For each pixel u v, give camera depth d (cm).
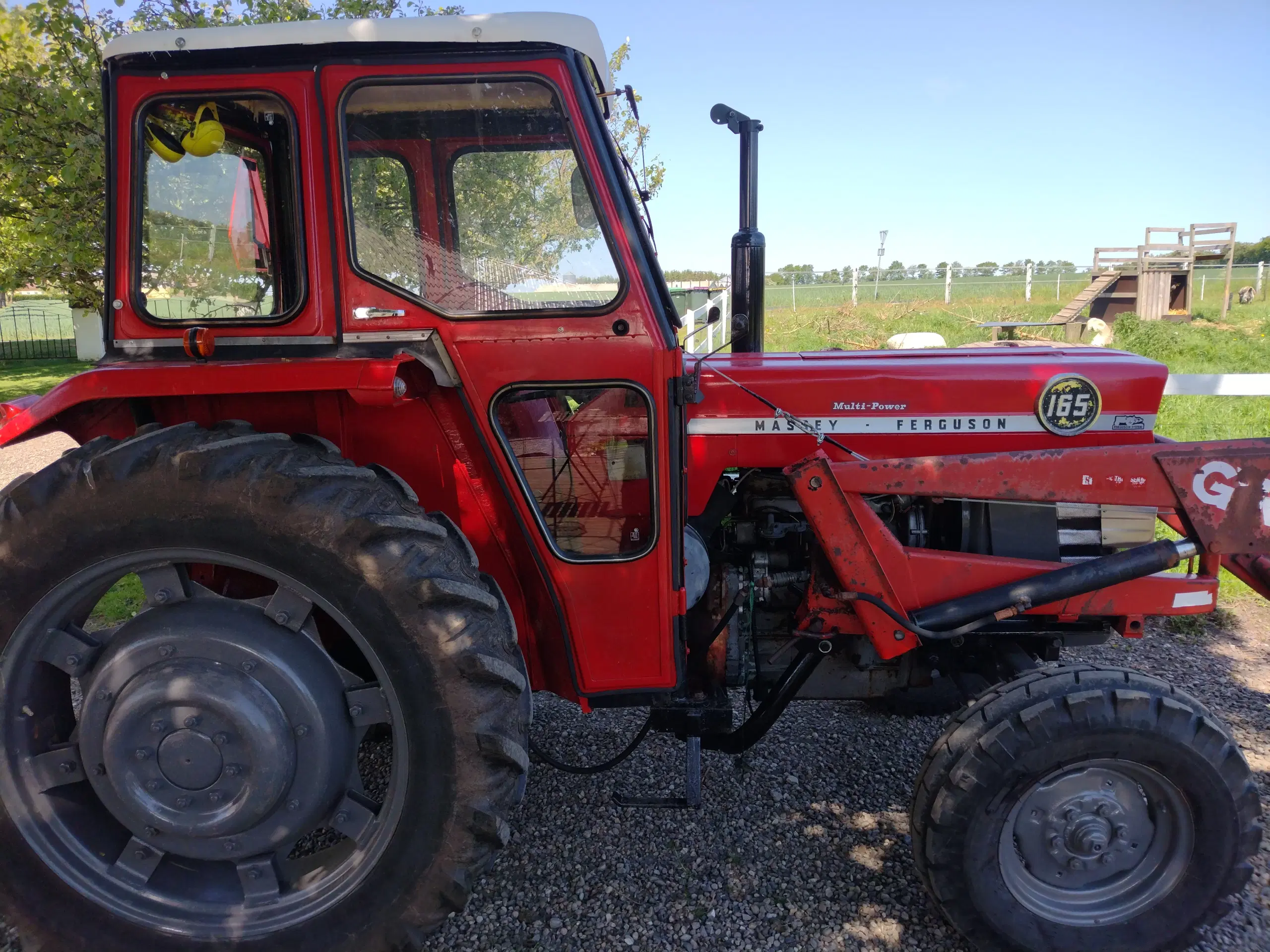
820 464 220
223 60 191
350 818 203
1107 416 246
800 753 301
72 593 192
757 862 246
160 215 200
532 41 189
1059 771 202
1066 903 210
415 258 204
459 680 186
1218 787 196
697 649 251
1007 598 222
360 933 194
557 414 214
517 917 226
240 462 182
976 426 248
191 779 189
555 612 215
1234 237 1770
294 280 207
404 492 195
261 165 208
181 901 202
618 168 203
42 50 482
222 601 195
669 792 277
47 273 539
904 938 218
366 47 190
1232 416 706
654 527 209
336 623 190
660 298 213
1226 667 359
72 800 205
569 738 311
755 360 266
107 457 183
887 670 257
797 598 261
